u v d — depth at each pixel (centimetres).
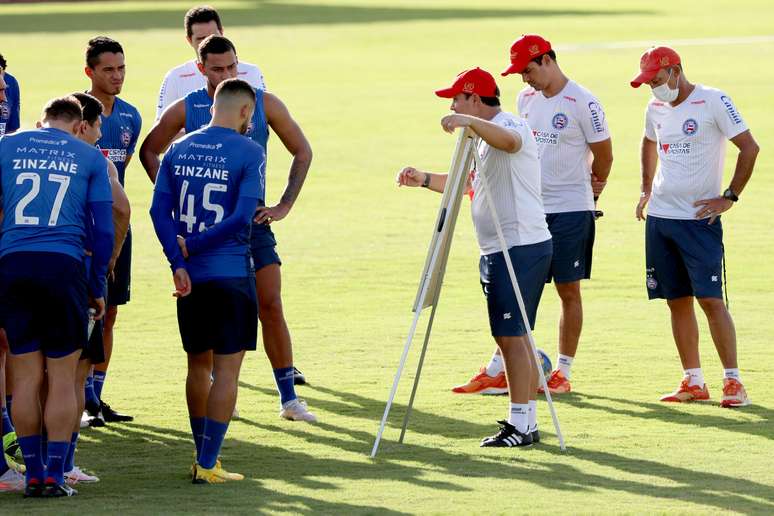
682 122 2964
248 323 2355
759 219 5541
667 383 3141
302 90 11350
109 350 2886
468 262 4844
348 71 12838
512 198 2595
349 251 5053
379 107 10081
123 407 2959
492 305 2611
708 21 17975
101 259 2288
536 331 3747
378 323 3859
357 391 3098
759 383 3100
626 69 12175
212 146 2350
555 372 3088
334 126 9025
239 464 2453
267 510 2064
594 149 3156
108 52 2909
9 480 2317
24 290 2219
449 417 2852
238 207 2311
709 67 12181
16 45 15912
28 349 2234
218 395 2309
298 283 4472
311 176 7000
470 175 2719
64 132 2309
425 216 5838
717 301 2917
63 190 2248
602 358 3406
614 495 2150
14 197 2247
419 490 2200
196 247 2320
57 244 2236
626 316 3909
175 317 3969
